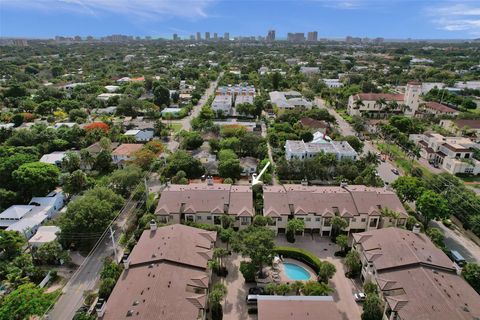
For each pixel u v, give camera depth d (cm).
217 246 7594
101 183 9594
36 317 5806
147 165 11294
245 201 8306
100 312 4881
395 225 7912
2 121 16312
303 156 11581
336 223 7600
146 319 4703
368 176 9956
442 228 8631
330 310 5138
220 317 5712
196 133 13775
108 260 6862
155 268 5684
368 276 6288
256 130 15762
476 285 6062
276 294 5972
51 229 7756
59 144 13012
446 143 12775
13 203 9238
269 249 6412
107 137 13950
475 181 11212
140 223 7875
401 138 13925
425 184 9519
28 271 6706
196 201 8306
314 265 6912
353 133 16150
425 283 5388
